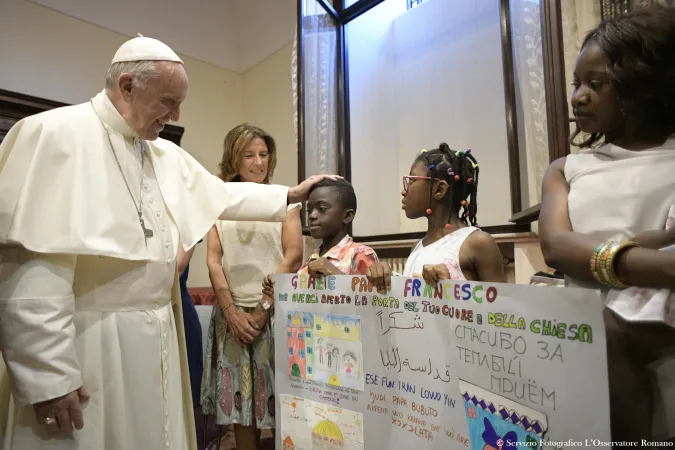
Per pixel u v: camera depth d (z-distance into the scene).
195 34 4.66
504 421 0.82
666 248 0.70
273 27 4.55
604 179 0.82
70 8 3.81
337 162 3.37
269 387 1.79
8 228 1.07
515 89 2.23
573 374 0.73
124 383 1.26
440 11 3.21
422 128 3.30
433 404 0.98
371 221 3.51
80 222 1.15
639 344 0.75
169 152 1.60
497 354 0.85
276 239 2.00
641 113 0.82
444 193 1.33
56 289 1.10
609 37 0.81
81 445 1.16
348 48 3.52
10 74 3.46
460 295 0.93
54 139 1.19
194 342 2.17
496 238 2.21
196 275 4.42
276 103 4.53
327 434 1.21
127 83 1.28
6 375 1.23
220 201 1.64
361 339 1.15
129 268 1.28
